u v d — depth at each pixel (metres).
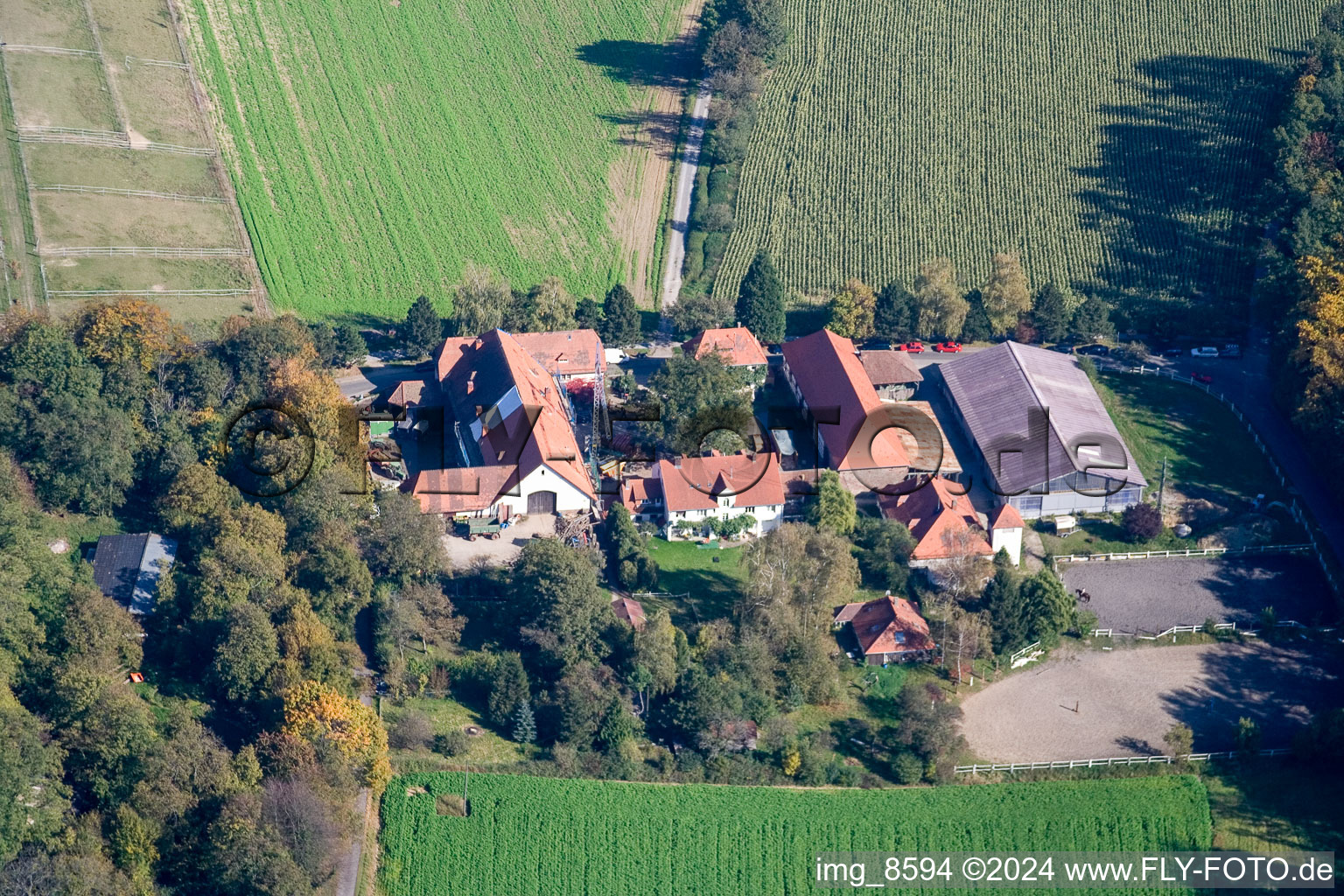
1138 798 170.75
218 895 149.00
